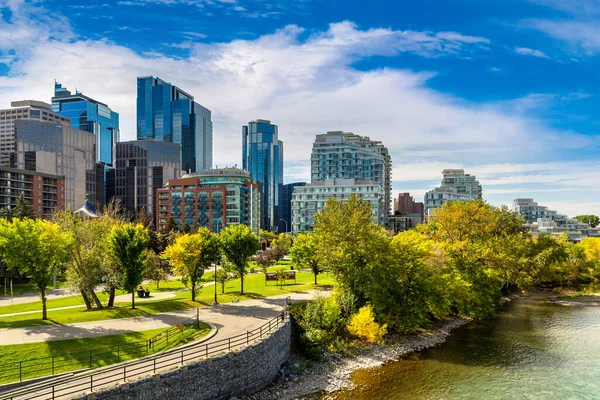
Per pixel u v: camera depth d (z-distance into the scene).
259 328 40.59
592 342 53.38
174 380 31.12
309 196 162.62
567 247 104.12
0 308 54.66
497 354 48.69
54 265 46.69
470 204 82.31
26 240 44.94
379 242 56.53
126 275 51.25
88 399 26.77
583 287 96.44
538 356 48.12
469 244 72.31
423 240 67.56
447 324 61.19
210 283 77.44
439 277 58.25
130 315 48.56
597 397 37.75
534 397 37.69
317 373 42.03
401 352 48.94
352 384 39.97
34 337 38.69
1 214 95.19
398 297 56.72
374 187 157.75
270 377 39.41
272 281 78.00
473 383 40.47
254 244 65.12
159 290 71.44
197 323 43.25
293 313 51.78
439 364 45.38
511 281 76.06
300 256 76.75
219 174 175.88
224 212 168.38
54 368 32.53
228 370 34.81
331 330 49.94
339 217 58.09
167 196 175.12
